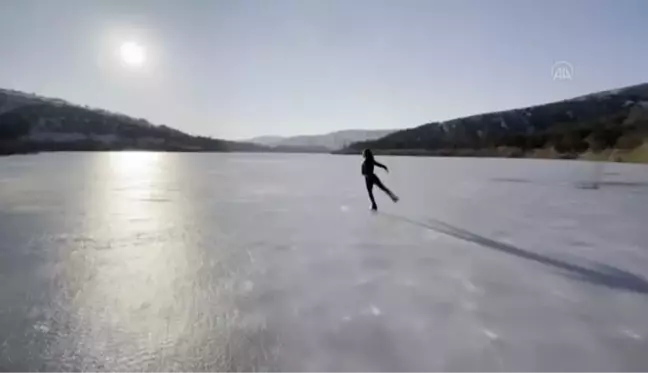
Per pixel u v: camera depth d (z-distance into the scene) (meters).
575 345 3.54
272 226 8.81
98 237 7.60
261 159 59.47
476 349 3.47
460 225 8.95
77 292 4.74
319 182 20.31
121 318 4.05
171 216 9.98
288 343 3.55
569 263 5.99
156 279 5.23
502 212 10.77
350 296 4.66
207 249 6.77
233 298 4.59
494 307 4.36
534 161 48.25
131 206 11.52
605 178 21.80
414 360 3.29
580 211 10.95
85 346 3.48
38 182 17.98
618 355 3.38
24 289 4.82
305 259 6.19
